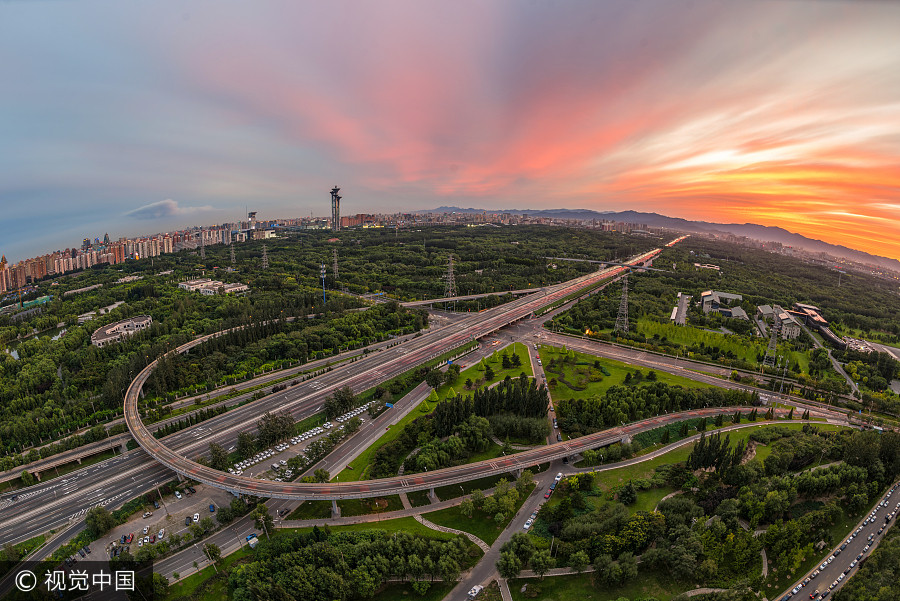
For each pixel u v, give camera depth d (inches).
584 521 6717.5
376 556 5949.8
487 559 6333.7
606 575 5753.0
